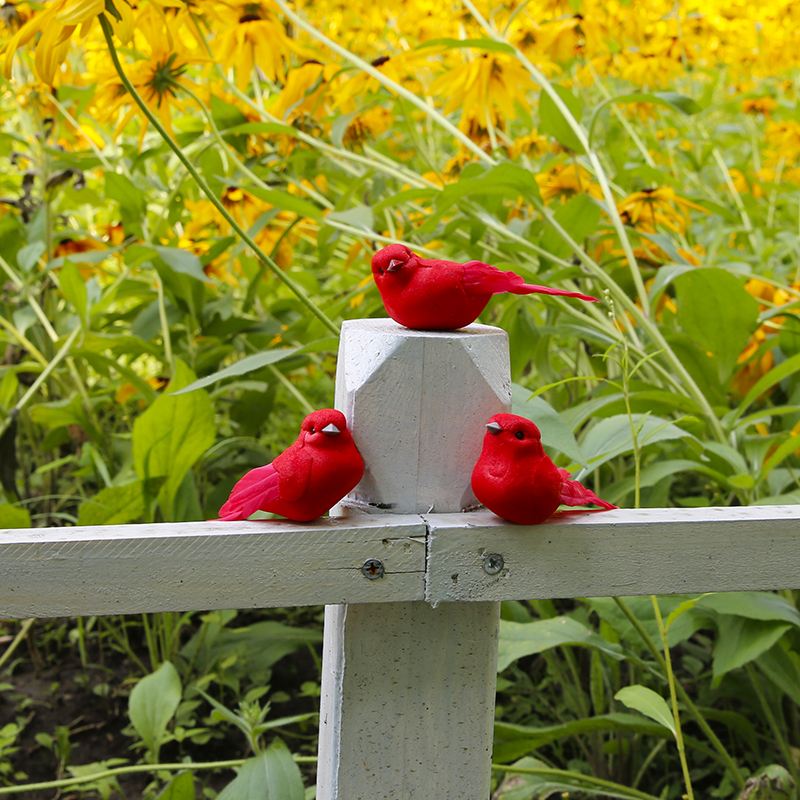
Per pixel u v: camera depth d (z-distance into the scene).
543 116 1.57
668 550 0.68
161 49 1.34
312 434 0.61
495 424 0.62
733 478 1.17
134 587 0.61
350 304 1.90
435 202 1.53
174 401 1.30
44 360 1.93
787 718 1.36
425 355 0.66
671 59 2.20
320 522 0.64
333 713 0.72
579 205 1.59
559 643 1.14
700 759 1.40
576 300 1.62
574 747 1.48
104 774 1.11
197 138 1.92
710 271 1.37
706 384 1.59
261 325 1.98
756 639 1.09
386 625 0.68
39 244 1.92
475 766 0.72
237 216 1.96
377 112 2.02
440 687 0.70
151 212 2.46
